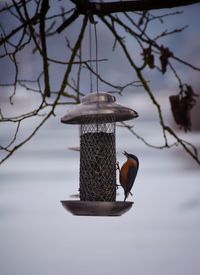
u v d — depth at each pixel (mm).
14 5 5648
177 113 5023
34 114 5617
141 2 5629
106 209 7969
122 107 8078
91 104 8047
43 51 5688
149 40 5230
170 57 5176
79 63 5957
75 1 5773
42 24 5770
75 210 8070
